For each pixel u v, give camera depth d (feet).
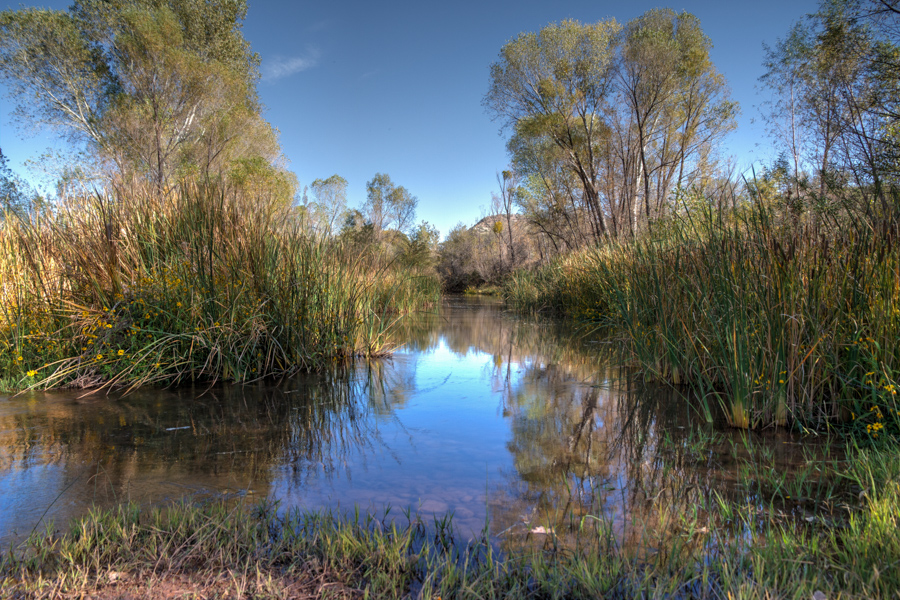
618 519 7.19
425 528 6.92
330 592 5.38
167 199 18.10
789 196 15.30
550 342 26.35
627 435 11.14
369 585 5.48
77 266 15.90
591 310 31.14
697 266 14.17
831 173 19.13
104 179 19.01
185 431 11.18
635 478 8.73
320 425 11.91
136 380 15.02
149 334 15.58
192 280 16.17
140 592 5.28
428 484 8.55
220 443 10.46
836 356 10.81
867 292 10.75
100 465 9.10
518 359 21.36
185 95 55.26
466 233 139.33
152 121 53.31
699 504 7.63
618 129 58.23
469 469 9.25
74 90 54.44
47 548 6.07
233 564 5.89
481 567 5.82
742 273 12.01
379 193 121.60
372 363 20.16
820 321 11.13
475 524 7.05
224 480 8.55
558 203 65.62
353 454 10.00
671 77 52.06
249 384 15.72
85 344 15.29
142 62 52.49
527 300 49.08
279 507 7.56
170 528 6.49
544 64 54.60
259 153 63.21
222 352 16.01
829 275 11.31
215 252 16.49
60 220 17.19
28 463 9.13
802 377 10.96
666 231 20.18
